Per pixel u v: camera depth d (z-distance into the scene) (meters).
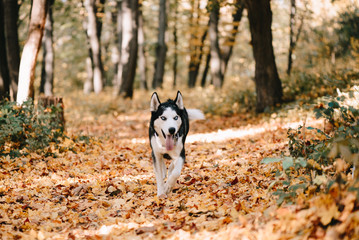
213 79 21.03
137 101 20.02
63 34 32.53
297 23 17.27
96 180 6.57
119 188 6.01
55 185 6.37
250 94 15.44
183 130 5.82
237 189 5.50
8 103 8.48
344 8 14.62
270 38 13.30
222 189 5.61
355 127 4.45
